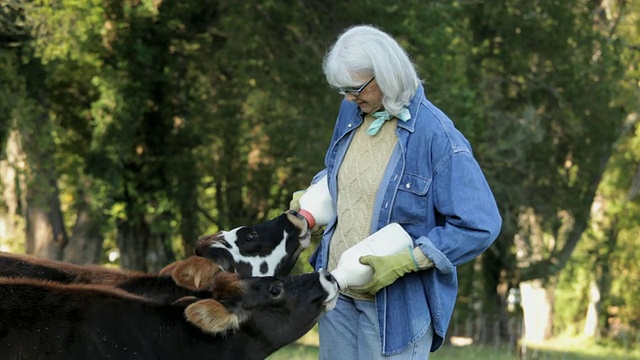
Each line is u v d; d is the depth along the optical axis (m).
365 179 5.31
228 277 5.57
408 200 5.18
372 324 5.33
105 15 17.20
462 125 17.00
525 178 22.88
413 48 16.19
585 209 24.28
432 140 5.13
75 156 19.81
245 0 16.78
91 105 18.59
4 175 21.27
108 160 18.09
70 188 22.09
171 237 20.23
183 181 19.39
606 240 31.39
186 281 5.76
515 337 24.44
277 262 6.61
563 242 29.20
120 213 18.77
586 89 22.58
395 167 5.20
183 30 18.64
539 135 20.78
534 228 26.17
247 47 17.02
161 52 18.44
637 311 37.59
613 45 23.48
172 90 19.00
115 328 5.25
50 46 14.71
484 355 15.17
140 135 19.03
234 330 5.45
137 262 19.66
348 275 5.20
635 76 24.39
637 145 30.05
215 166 20.11
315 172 17.62
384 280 5.07
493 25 21.81
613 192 31.86
